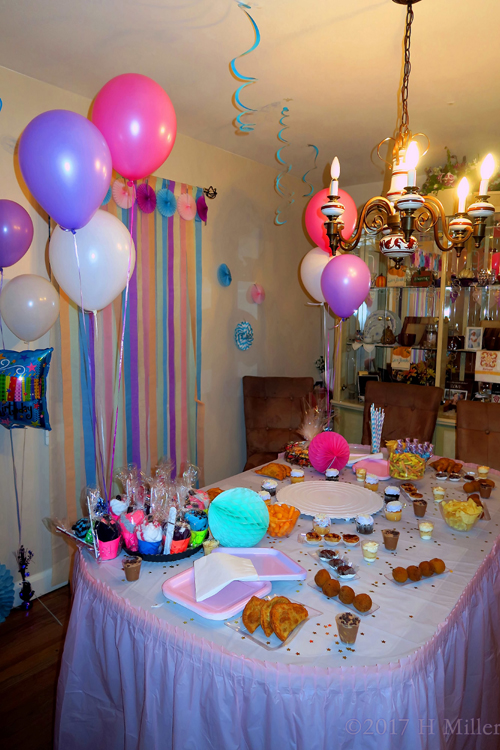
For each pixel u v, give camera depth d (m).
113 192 2.63
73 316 2.54
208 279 3.37
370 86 2.35
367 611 1.17
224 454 3.64
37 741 1.70
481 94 2.42
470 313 3.41
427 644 1.07
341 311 1.99
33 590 2.54
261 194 3.76
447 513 1.64
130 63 2.17
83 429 2.64
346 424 3.94
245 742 1.04
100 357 2.67
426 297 3.55
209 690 1.06
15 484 2.39
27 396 2.04
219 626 1.13
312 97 2.48
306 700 0.98
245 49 2.03
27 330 2.08
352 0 1.68
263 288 3.89
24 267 2.35
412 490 1.88
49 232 2.43
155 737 1.15
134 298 2.83
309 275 2.50
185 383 3.24
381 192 4.08
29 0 1.70
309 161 3.60
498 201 3.06
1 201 2.04
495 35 1.89
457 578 1.34
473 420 2.63
